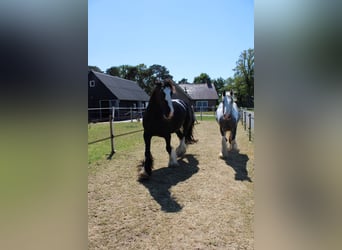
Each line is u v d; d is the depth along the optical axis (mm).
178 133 5465
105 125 13688
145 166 3867
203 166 4535
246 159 4973
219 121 5121
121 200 3064
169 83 3898
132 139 7906
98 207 2869
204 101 34562
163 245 2129
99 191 3352
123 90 23859
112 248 2096
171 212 2729
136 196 3182
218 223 2475
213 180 3754
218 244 2127
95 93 21438
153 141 7461
